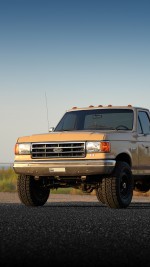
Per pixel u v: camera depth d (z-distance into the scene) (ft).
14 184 95.35
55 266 16.08
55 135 44.16
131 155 45.57
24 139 45.34
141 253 18.44
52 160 43.75
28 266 15.96
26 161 44.80
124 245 20.25
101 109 49.37
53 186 47.24
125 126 47.47
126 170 44.27
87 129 48.32
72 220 29.89
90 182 45.78
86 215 33.50
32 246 19.71
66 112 51.16
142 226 27.02
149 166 48.83
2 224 27.12
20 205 47.47
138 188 53.57
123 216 32.94
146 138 48.65
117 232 24.39
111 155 42.80
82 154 42.93
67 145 43.39
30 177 45.83
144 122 49.42
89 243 20.71
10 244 20.04
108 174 43.06
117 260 17.16
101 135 42.93
